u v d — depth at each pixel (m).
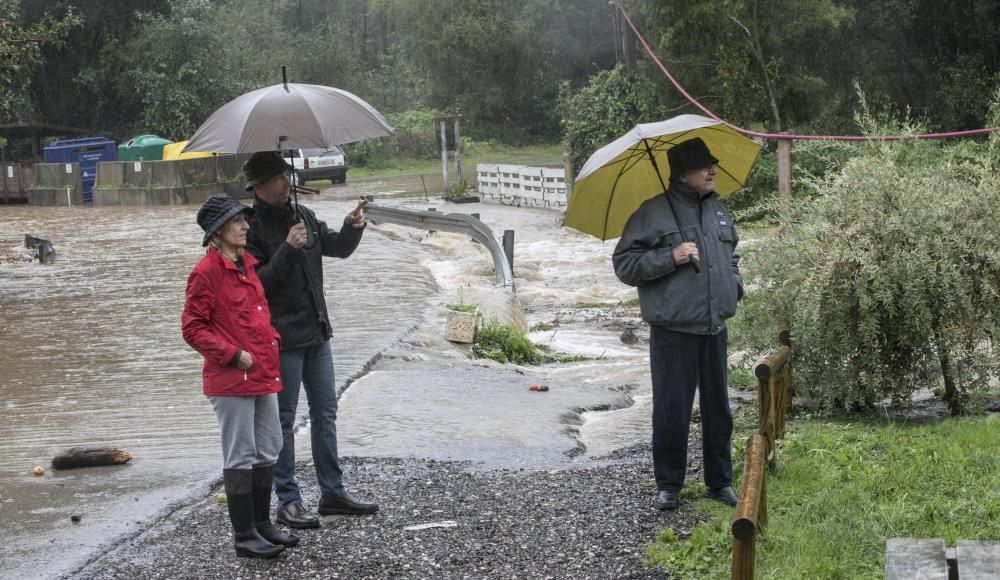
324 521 5.89
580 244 23.48
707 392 5.68
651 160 5.64
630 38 30.47
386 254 20.84
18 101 48.59
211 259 5.14
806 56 33.41
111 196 35.91
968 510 5.08
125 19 52.03
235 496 5.29
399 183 41.28
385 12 65.75
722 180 6.26
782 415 6.60
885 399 8.23
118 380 10.51
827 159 9.45
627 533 5.37
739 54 27.72
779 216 8.10
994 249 7.23
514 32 60.88
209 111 49.34
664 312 5.52
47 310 15.34
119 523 6.20
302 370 5.81
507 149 60.94
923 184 7.56
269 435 5.41
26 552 5.73
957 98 31.75
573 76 64.69
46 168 37.12
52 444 8.20
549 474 6.70
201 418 8.87
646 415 8.79
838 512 5.18
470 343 12.27
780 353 6.38
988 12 32.22
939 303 7.36
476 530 5.58
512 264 18.44
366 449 7.68
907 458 6.01
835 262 7.34
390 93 61.28
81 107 53.22
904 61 33.97
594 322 15.21
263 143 5.39
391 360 11.12
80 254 22.28
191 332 5.08
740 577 3.68
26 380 10.70
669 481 5.71
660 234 5.52
